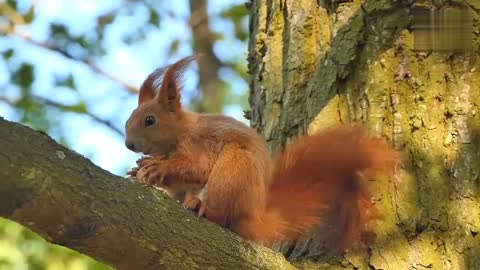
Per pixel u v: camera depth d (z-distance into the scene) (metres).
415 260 7.13
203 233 6.08
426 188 7.32
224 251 6.15
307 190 7.28
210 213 6.74
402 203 7.30
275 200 7.22
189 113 7.73
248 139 7.15
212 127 7.30
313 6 8.36
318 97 7.96
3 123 4.90
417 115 7.53
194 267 5.95
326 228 7.34
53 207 5.05
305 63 8.26
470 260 7.09
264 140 8.32
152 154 7.82
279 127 8.23
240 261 6.23
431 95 7.57
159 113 7.79
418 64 7.66
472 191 7.26
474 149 7.38
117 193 5.47
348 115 7.80
